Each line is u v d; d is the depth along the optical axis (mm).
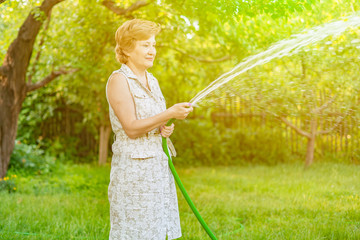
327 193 5637
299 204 5090
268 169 8859
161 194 2410
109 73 7645
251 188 6602
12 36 7398
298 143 9672
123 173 2355
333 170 7363
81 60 7164
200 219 2715
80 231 3918
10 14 6715
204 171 9086
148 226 2336
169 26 5738
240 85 2881
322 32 3219
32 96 9750
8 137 6598
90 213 4621
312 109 4395
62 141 10477
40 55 7777
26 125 10422
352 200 5086
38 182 6793
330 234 3658
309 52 3844
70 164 9844
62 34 7223
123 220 2357
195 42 8398
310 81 4254
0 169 6480
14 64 6445
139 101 2408
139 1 5547
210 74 8414
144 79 2520
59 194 6051
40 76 7922
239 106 10164
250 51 5016
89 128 10289
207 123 10484
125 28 2432
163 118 2309
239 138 10188
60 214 4535
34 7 6145
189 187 6730
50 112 9953
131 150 2357
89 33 6816
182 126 10344
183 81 8039
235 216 4711
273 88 3611
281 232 3785
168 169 2531
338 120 4676
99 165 9711
